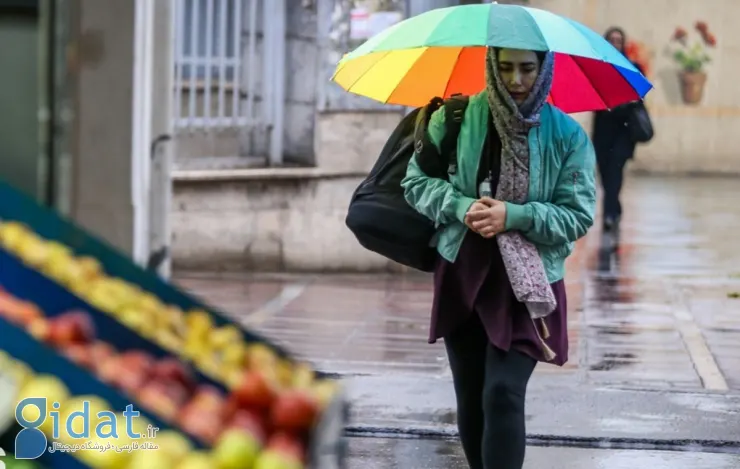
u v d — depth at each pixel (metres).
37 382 8.08
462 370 13.07
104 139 14.82
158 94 16.14
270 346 10.62
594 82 13.94
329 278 31.12
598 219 44.38
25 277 9.83
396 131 13.27
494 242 12.46
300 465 8.09
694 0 65.00
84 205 14.85
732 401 19.16
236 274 31.11
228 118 32.00
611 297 28.50
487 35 12.12
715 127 65.88
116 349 9.62
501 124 12.34
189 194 30.83
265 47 32.16
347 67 14.00
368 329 24.52
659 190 55.56
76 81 14.71
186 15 31.67
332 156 31.92
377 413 18.16
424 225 12.95
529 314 12.30
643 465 16.05
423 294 29.06
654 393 19.48
